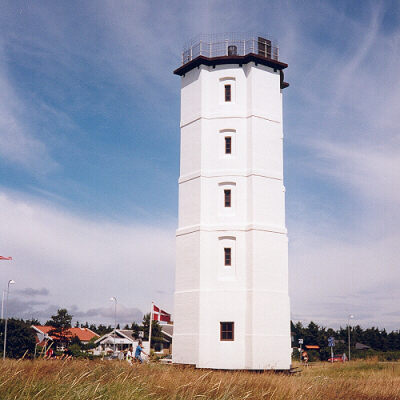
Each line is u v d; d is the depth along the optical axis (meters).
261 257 37.53
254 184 38.41
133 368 19.89
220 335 36.84
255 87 39.88
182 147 41.28
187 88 41.78
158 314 46.62
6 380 12.23
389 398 20.62
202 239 38.09
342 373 35.62
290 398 17.77
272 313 37.19
